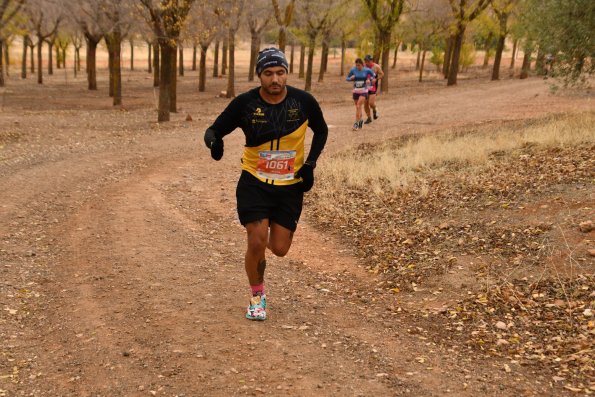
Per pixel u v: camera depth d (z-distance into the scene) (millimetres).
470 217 6762
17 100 27609
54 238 6602
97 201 8273
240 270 5746
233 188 9367
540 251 5492
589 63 12961
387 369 3799
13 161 11094
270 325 4445
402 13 29406
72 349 4031
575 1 11898
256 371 3727
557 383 3568
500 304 4730
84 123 18078
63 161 11320
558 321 4367
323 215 7805
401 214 7430
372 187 8789
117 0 22141
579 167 7820
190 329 4316
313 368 3785
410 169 9570
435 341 4262
